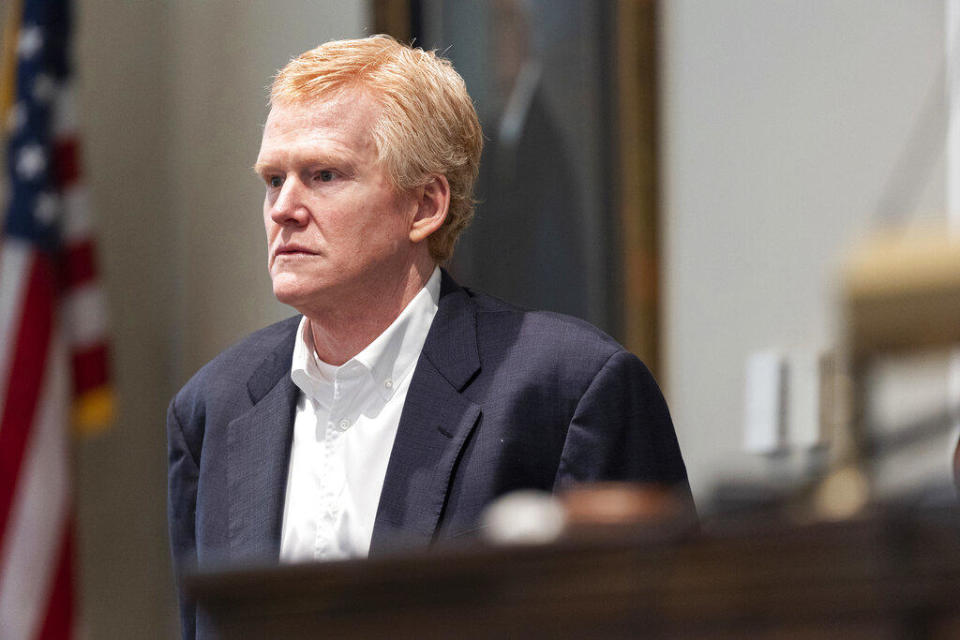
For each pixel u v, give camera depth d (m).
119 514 17.34
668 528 2.87
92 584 16.97
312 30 16.27
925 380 10.08
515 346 7.98
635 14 13.19
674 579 2.80
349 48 8.09
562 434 7.70
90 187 17.17
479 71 14.38
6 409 14.98
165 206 18.00
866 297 2.66
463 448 7.62
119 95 17.55
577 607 2.85
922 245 2.65
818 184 12.12
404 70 8.04
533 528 3.07
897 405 10.15
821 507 2.89
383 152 7.78
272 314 16.58
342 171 7.73
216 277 17.48
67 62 15.97
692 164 13.05
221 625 3.09
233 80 17.30
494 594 2.91
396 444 7.71
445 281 8.48
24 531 14.81
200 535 8.24
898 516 2.68
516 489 7.59
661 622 2.79
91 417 15.77
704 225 12.95
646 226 13.16
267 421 8.26
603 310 13.37
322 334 8.14
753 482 3.06
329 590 3.02
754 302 12.56
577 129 13.58
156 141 17.95
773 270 12.45
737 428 12.60
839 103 11.99
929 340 2.64
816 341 12.07
